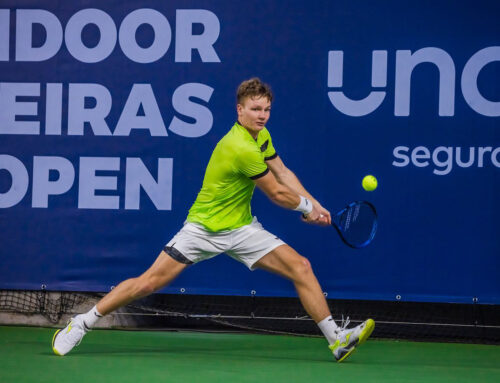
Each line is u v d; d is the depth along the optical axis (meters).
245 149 7.86
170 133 10.67
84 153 10.76
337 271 10.41
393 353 9.41
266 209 10.49
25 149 10.81
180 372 7.66
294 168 10.49
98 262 10.74
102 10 10.76
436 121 10.30
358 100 10.41
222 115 10.62
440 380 7.58
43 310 11.03
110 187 10.73
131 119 10.71
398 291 10.34
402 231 10.34
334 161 10.44
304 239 10.46
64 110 10.79
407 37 10.33
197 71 10.65
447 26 10.29
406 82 10.33
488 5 10.23
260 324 11.00
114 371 7.63
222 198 8.13
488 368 8.42
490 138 10.24
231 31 10.60
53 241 10.79
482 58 10.24
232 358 8.73
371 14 10.38
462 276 10.27
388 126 10.36
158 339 10.17
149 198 10.69
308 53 10.49
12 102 10.84
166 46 10.68
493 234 10.23
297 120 10.49
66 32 10.80
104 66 10.75
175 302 11.04
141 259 10.71
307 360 8.69
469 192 10.26
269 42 10.54
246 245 8.24
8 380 7.09
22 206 10.81
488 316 10.55
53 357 8.43
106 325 11.07
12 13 10.86
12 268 10.84
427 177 10.32
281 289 10.54
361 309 10.77
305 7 10.49
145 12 10.71
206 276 10.59
